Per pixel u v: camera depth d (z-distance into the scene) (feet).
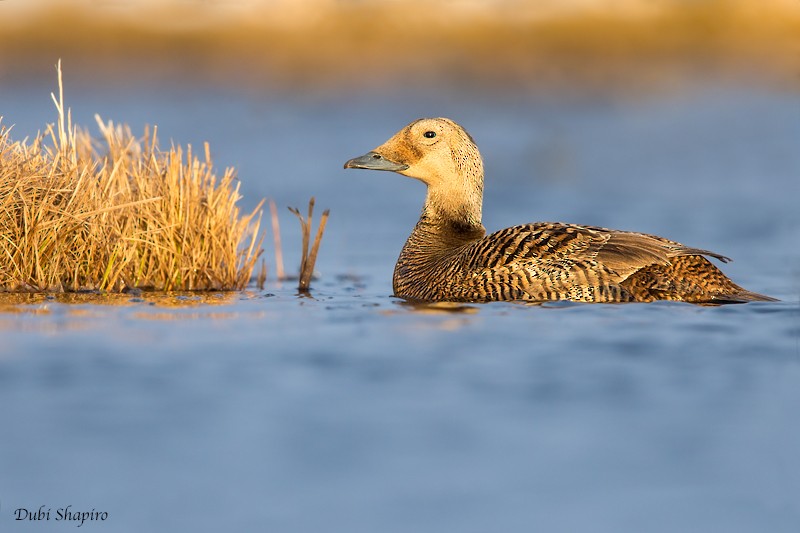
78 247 43.50
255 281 49.34
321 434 26.96
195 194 45.65
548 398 29.35
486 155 96.32
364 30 157.69
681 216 70.54
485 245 41.29
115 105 124.98
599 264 39.42
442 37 155.43
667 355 32.81
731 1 147.74
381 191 82.28
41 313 38.17
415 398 29.25
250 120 115.24
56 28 159.33
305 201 77.82
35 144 44.29
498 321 36.81
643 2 152.66
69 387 29.81
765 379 30.71
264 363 32.12
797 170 87.81
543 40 152.76
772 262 55.21
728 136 103.76
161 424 27.35
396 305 41.04
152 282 44.83
